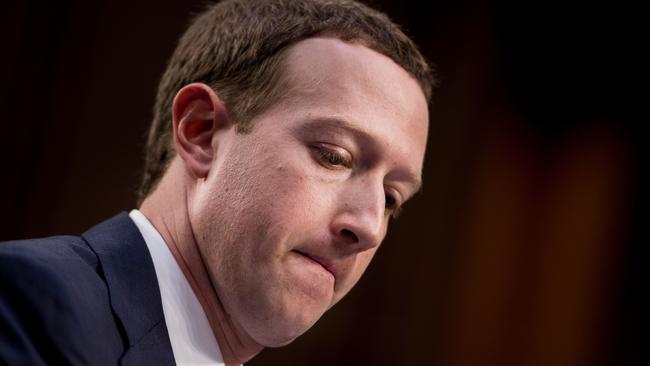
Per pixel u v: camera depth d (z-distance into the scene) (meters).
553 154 3.17
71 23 2.71
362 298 3.09
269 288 0.90
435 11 3.08
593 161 3.17
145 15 2.77
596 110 3.17
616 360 3.15
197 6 2.79
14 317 0.72
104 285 0.84
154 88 2.77
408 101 0.98
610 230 3.16
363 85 0.95
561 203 3.17
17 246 0.77
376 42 1.00
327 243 0.91
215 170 0.94
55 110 2.71
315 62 0.95
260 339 0.95
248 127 0.94
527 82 3.15
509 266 3.15
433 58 3.09
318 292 0.92
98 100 2.74
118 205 2.75
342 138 0.92
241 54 0.99
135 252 0.90
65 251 0.83
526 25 3.13
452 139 3.12
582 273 3.16
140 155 2.76
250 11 1.03
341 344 3.04
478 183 3.14
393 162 0.96
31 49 2.67
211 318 0.95
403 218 3.13
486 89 3.12
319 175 0.91
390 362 3.07
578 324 3.16
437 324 3.11
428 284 3.11
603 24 3.13
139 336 0.84
